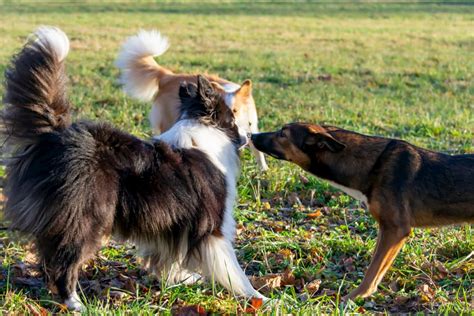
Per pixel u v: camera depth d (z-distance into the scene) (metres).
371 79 17.39
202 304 5.39
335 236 7.02
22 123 5.00
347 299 5.68
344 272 6.38
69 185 4.81
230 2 44.50
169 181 5.23
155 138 5.66
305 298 5.67
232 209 5.82
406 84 17.08
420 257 6.49
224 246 5.58
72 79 15.52
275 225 7.45
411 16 36.91
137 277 6.07
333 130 6.52
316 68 18.77
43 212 4.86
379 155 6.15
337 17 35.75
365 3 45.12
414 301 5.67
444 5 43.91
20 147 5.03
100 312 4.96
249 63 18.98
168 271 5.79
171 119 9.29
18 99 5.01
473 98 15.39
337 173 6.30
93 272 6.09
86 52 20.12
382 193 6.02
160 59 19.08
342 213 7.85
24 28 25.80
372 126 12.01
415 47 24.09
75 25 28.12
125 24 29.42
